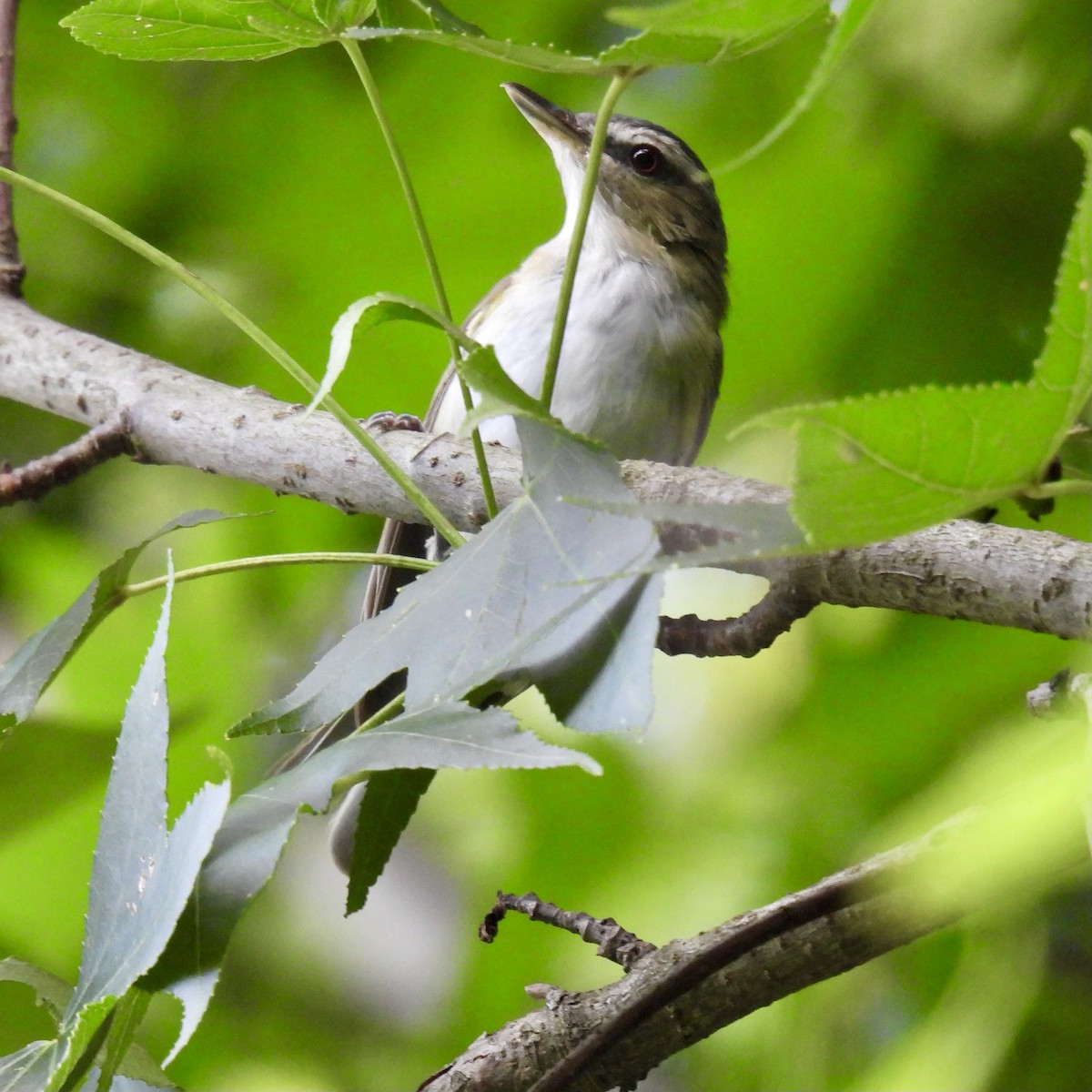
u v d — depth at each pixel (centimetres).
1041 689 379
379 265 1023
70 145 1004
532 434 413
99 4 431
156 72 978
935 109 912
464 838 1043
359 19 439
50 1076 365
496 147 990
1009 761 382
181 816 372
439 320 400
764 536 299
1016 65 889
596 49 955
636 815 997
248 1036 1056
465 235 1020
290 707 412
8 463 659
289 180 1001
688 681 995
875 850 885
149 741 395
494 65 964
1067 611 393
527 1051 510
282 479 610
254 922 1089
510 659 378
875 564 421
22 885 973
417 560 475
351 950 1081
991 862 310
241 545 1048
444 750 368
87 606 484
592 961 1006
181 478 1057
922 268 957
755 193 967
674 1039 507
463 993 1036
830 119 934
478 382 391
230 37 448
